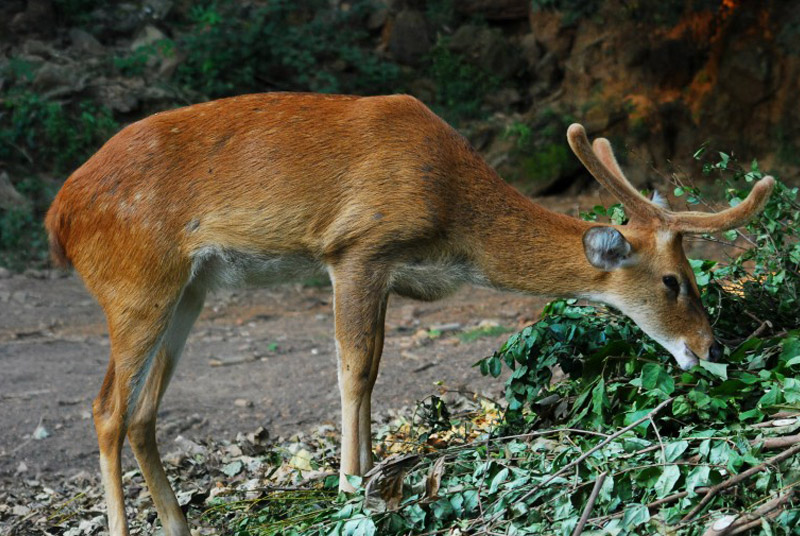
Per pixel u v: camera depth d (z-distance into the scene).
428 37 18.77
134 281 5.27
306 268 5.50
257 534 5.12
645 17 18.20
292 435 7.57
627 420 4.82
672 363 5.60
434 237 5.39
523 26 19.30
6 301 11.93
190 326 5.67
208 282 5.53
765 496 4.12
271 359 9.80
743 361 5.31
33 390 8.80
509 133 17.52
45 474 7.13
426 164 5.34
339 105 5.48
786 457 4.16
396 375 8.72
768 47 17.45
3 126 15.61
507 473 4.62
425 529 4.72
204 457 7.02
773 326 5.71
